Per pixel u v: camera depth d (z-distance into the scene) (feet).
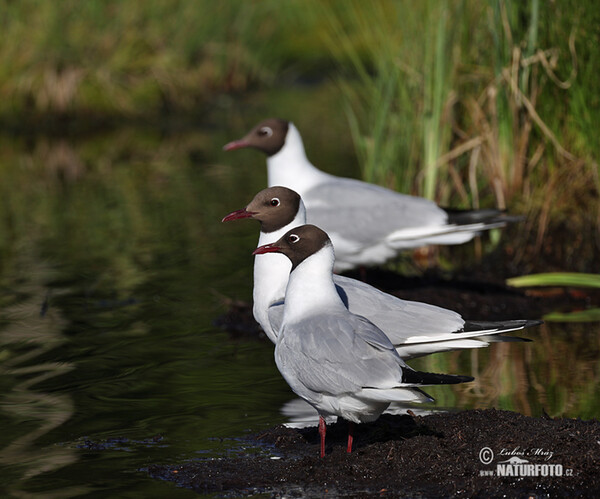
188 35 91.91
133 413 30.01
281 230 31.96
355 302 29.89
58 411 30.12
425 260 47.37
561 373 33.22
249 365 34.60
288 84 97.14
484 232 48.03
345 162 64.54
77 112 85.71
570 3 42.93
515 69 44.24
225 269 46.60
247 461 26.63
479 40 46.14
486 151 46.42
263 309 32.07
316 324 26.45
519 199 46.06
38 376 33.17
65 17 87.15
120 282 44.55
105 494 24.68
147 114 87.40
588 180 44.52
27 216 56.95
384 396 24.62
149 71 89.71
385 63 47.62
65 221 55.77
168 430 28.73
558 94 44.32
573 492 24.39
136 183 65.36
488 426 27.50
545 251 45.37
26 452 27.22
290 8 99.19
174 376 33.35
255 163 71.46
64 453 27.17
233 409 30.40
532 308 40.98
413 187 46.96
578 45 43.01
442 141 45.96
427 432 27.66
